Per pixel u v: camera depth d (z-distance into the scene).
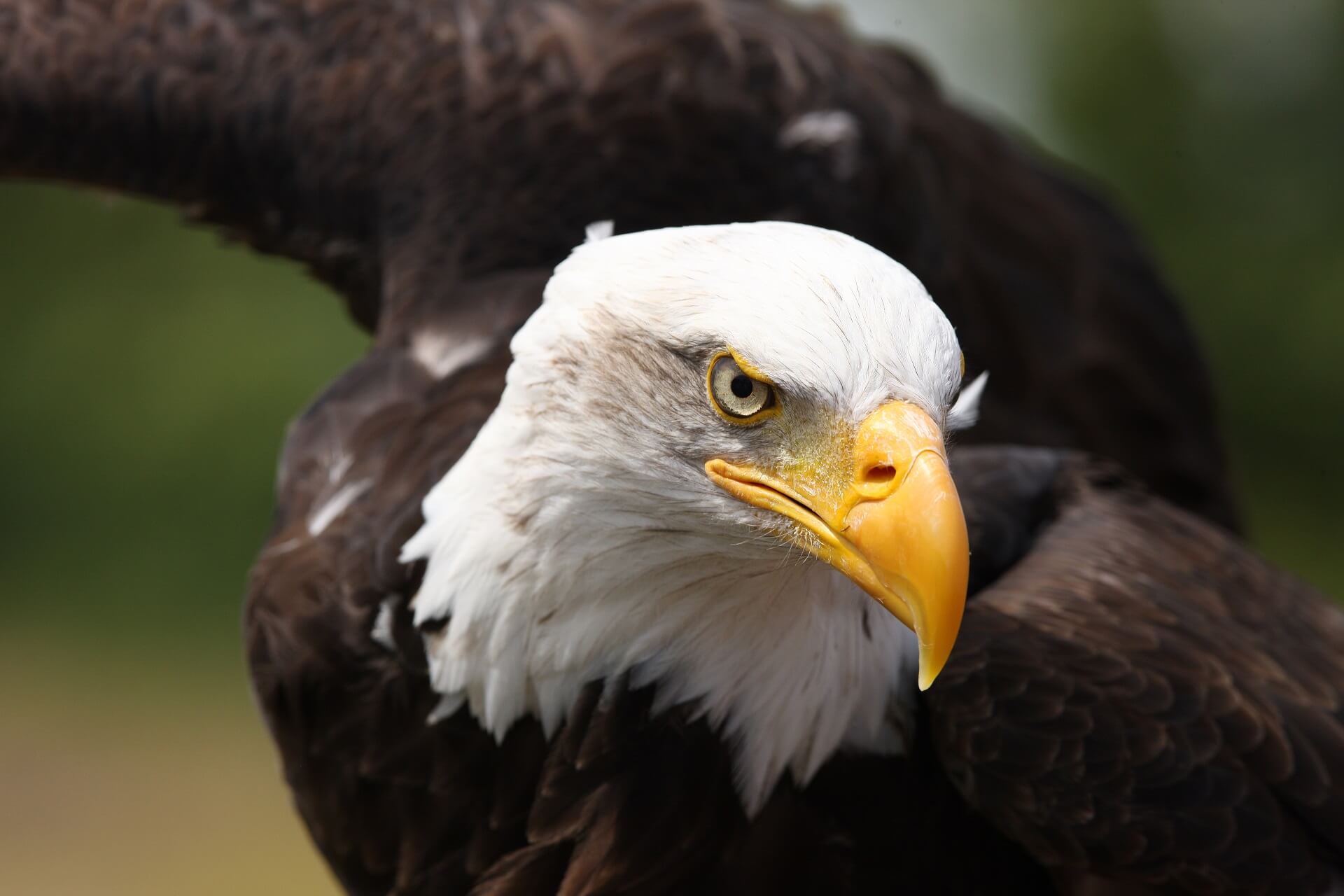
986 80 24.67
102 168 8.98
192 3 8.94
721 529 5.50
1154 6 24.12
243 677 21.52
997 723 6.01
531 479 5.70
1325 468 23.30
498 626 5.93
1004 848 6.51
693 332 5.30
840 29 10.03
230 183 8.88
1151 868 6.01
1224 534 7.97
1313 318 23.33
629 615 5.86
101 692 21.30
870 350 5.15
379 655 6.47
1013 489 7.11
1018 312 9.65
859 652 6.04
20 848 17.52
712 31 8.68
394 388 7.21
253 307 23.38
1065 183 10.61
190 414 23.11
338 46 8.71
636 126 8.28
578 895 6.22
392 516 6.54
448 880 6.61
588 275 5.54
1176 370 10.23
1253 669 6.43
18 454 23.89
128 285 23.92
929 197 8.98
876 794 6.29
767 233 5.40
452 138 8.29
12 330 24.12
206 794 18.81
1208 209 24.16
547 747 6.16
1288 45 23.91
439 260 7.94
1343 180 23.70
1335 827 6.14
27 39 8.93
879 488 5.09
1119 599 6.49
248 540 22.47
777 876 6.31
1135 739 5.99
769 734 6.11
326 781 6.77
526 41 8.52
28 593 23.25
